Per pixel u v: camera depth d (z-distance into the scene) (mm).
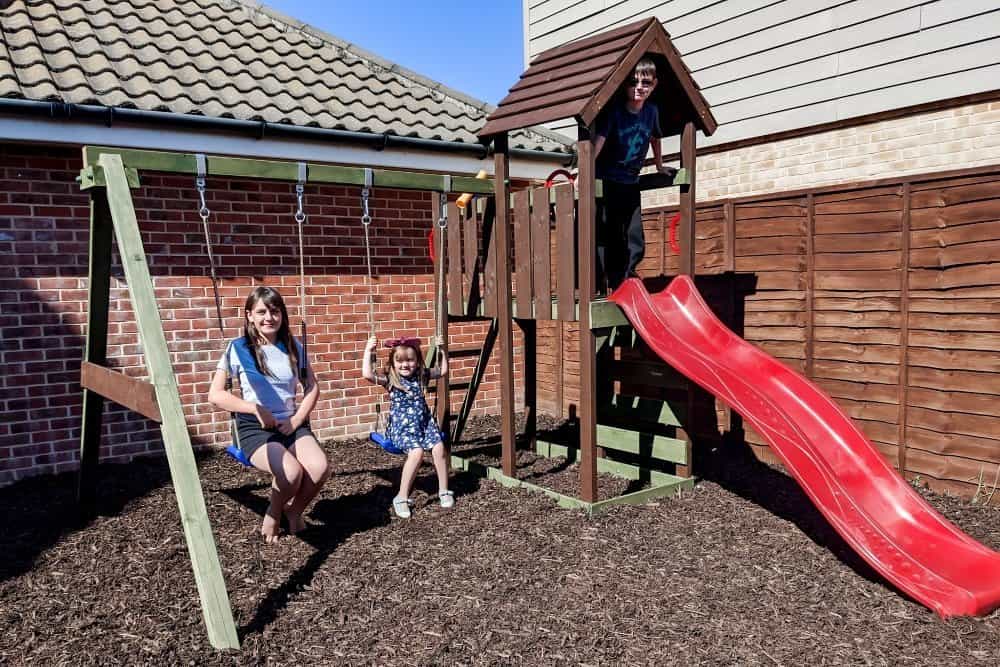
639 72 4723
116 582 3799
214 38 7320
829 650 3104
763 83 7129
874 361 5305
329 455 6531
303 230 6816
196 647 3129
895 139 6234
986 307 4656
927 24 5941
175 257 6227
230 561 4027
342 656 3084
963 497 4867
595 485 4914
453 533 4477
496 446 6930
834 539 4363
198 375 6414
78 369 5938
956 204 4758
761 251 5984
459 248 6094
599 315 4832
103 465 6047
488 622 3363
